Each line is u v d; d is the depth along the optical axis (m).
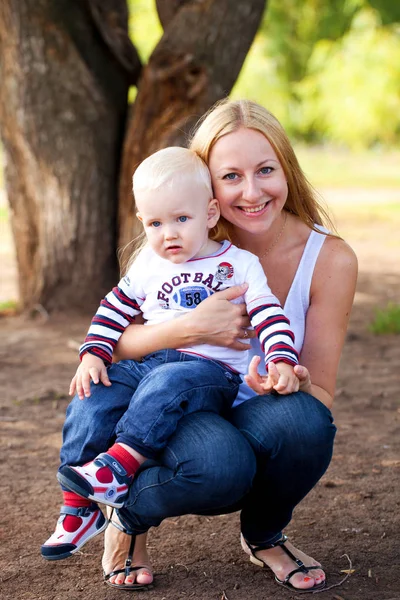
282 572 3.05
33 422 5.18
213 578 3.13
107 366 2.98
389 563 3.22
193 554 3.36
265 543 3.07
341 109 29.67
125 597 3.00
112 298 3.05
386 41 28.06
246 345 2.93
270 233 3.12
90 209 7.51
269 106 30.17
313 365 3.06
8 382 6.05
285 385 2.71
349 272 3.09
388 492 3.97
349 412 5.31
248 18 6.78
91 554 3.40
